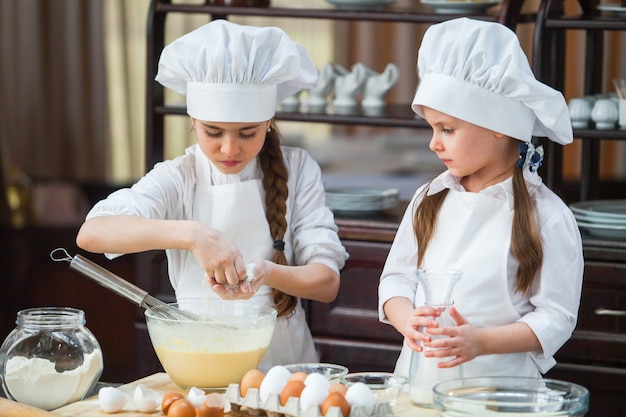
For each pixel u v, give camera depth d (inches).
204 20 259.3
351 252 136.3
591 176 147.9
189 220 87.0
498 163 84.3
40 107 273.4
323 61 269.0
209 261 81.4
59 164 275.0
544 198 84.1
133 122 274.5
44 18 270.8
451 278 73.7
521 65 80.3
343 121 137.6
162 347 77.5
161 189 92.4
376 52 266.7
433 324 72.2
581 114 132.9
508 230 83.2
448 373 72.5
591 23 124.4
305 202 97.0
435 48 81.7
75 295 238.5
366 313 136.3
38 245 259.3
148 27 143.0
